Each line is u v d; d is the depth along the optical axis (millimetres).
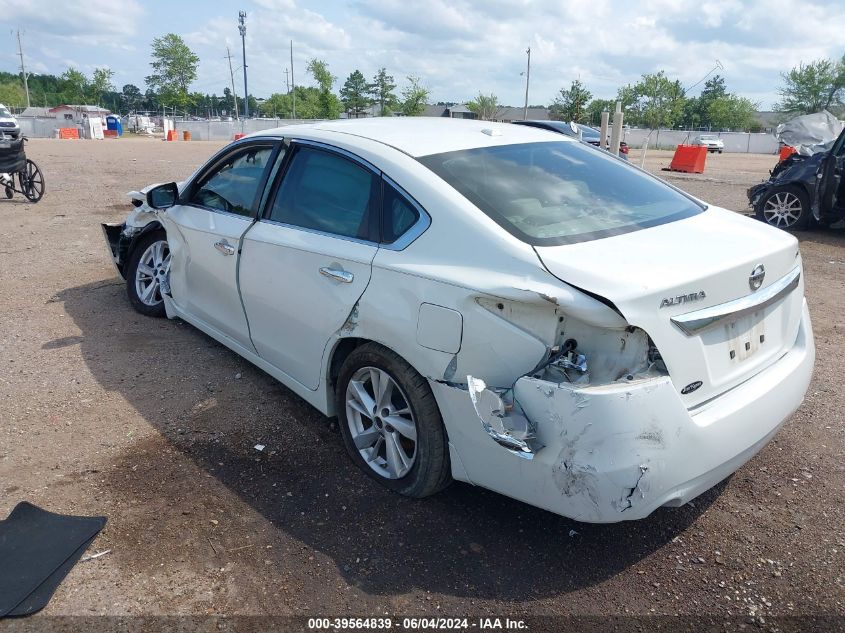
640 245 2736
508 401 2529
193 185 4641
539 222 2852
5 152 10820
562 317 2455
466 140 3480
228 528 2977
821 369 4730
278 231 3674
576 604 2602
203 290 4453
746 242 2900
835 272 7543
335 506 3145
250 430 3799
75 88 100750
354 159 3359
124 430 3766
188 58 90875
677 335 2455
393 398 3164
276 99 88688
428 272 2793
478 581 2705
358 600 2600
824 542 2941
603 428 2344
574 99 59156
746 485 3352
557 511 2510
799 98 69375
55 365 4582
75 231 8906
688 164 22266
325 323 3312
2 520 2971
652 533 3004
